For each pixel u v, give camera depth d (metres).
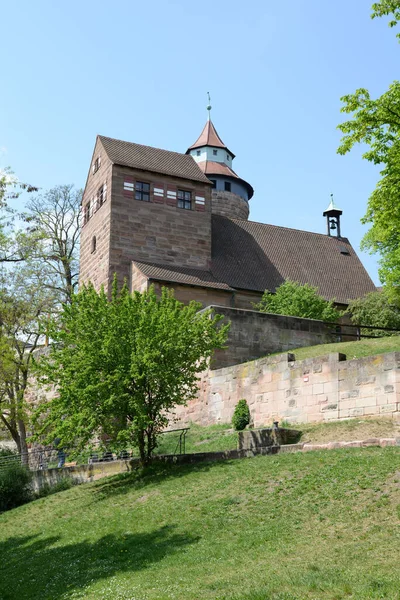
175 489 19.41
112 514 19.27
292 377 25.88
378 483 15.29
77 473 27.30
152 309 24.27
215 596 11.12
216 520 15.91
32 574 16.02
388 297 40.62
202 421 29.95
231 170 68.94
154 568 13.81
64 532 19.17
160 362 23.30
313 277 51.59
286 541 13.61
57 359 23.70
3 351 36.84
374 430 21.56
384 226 25.28
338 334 35.47
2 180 29.95
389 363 22.55
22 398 37.97
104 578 14.03
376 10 23.59
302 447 20.20
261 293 46.62
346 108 24.75
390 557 11.67
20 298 39.12
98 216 47.03
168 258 45.91
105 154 47.03
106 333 23.34
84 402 22.38
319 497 15.47
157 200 46.44
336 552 12.40
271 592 10.73
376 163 24.67
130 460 25.12
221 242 49.94
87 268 47.91
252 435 23.42
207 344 24.19
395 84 24.44
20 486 27.69
